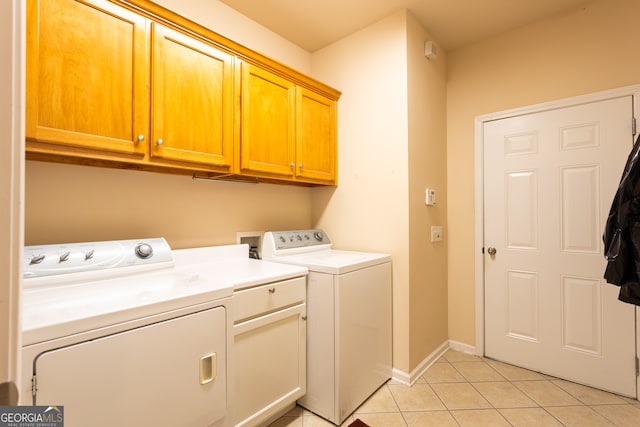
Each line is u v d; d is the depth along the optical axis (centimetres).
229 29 201
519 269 223
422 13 209
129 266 131
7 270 36
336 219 243
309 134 216
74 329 83
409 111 205
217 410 116
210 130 156
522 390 191
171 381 102
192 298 109
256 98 179
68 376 81
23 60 37
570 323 202
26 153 114
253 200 218
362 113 226
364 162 225
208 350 113
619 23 187
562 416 165
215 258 186
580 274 199
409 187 204
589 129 196
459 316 251
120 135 124
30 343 76
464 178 250
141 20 131
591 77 196
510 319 226
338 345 159
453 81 257
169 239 172
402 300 204
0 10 36
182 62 145
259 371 143
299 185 247
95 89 118
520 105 223
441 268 246
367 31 224
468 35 236
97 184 146
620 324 185
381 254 211
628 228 123
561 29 208
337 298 160
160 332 100
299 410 173
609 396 183
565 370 203
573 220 201
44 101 106
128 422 92
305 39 241
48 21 107
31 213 128
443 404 177
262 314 145
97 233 146
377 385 191
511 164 227
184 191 179
